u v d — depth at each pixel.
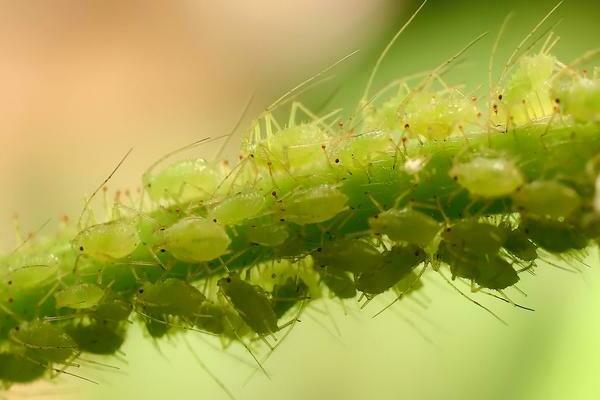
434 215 0.06
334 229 0.06
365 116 0.06
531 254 0.06
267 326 0.06
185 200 0.06
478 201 0.06
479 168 0.06
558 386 0.08
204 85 0.13
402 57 0.09
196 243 0.06
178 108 0.13
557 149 0.06
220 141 0.12
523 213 0.06
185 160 0.06
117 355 0.07
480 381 0.08
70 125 0.13
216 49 0.13
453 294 0.08
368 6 0.12
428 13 0.09
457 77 0.09
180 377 0.08
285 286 0.06
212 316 0.06
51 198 0.12
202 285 0.06
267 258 0.06
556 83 0.06
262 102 0.13
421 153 0.06
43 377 0.07
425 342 0.08
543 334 0.08
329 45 0.13
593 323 0.08
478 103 0.06
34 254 0.06
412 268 0.06
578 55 0.09
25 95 0.13
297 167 0.06
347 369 0.08
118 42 0.14
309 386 0.08
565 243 0.06
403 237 0.06
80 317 0.06
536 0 0.09
